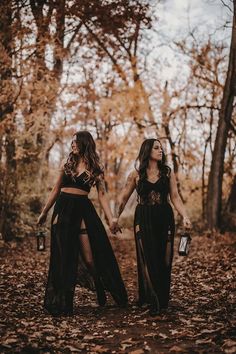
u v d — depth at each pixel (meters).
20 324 5.00
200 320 5.10
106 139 24.89
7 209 14.20
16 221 14.57
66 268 5.73
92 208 6.07
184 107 21.95
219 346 4.16
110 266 6.02
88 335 4.66
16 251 12.68
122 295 6.02
